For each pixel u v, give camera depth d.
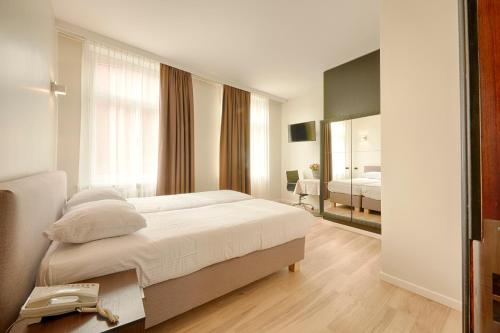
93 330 0.73
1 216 0.80
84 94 2.95
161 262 1.35
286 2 2.34
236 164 4.72
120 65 3.23
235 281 1.75
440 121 1.75
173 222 1.79
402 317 1.60
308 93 5.29
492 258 0.53
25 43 1.35
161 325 1.50
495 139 0.51
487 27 0.52
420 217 1.86
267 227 1.93
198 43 3.15
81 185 2.93
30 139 1.46
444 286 1.74
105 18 2.62
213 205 2.51
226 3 2.36
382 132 2.09
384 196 2.08
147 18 2.61
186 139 3.89
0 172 0.99
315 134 5.03
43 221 1.25
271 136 5.70
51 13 2.29
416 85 1.87
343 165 3.96
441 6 1.73
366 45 3.21
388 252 2.05
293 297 1.82
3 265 0.79
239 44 3.18
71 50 2.93
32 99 1.51
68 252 1.17
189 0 2.31
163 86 3.57
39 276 1.05
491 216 0.53
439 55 1.74
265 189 5.48
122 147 3.27
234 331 1.46
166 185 3.65
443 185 1.74
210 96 4.50
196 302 1.54
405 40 1.93
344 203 3.92
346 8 2.43
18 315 0.87
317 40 3.07
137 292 0.98
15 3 1.17
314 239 3.20
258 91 5.16
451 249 1.71
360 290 1.92
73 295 0.83
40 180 1.32
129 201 2.59
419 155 1.86
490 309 0.54
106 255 1.18
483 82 0.53
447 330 1.48
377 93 3.37
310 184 4.71
